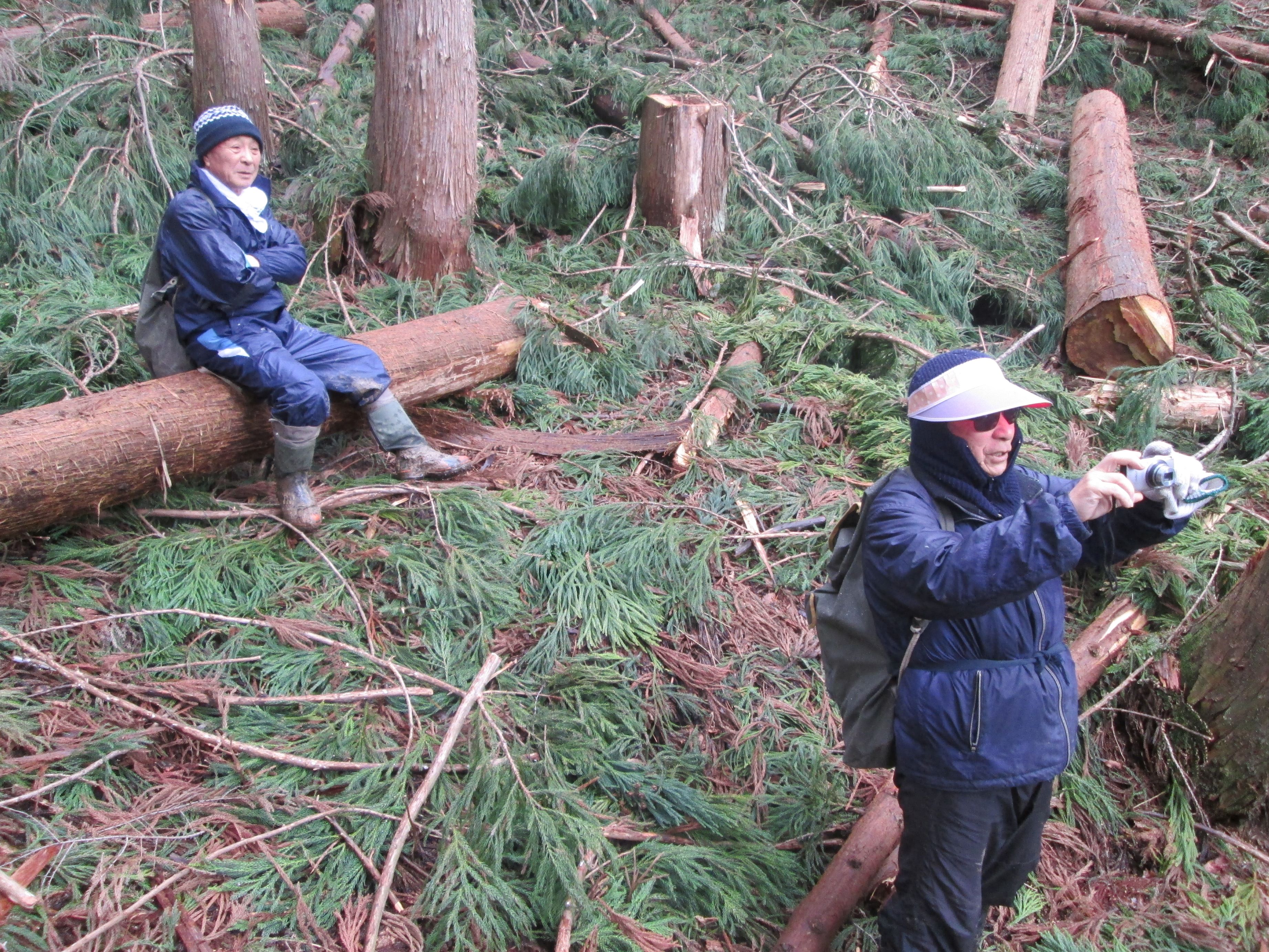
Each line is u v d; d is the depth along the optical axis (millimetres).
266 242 3570
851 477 4469
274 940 2387
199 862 2506
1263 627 3020
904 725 2119
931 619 2031
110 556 3455
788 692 3412
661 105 6137
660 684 3348
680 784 2949
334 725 2975
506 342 4801
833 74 8156
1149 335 5574
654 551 3764
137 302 4926
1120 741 3340
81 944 2203
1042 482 2260
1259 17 10141
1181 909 2857
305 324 4738
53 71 6648
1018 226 6977
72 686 2947
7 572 3281
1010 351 5582
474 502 3908
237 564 3479
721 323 5488
